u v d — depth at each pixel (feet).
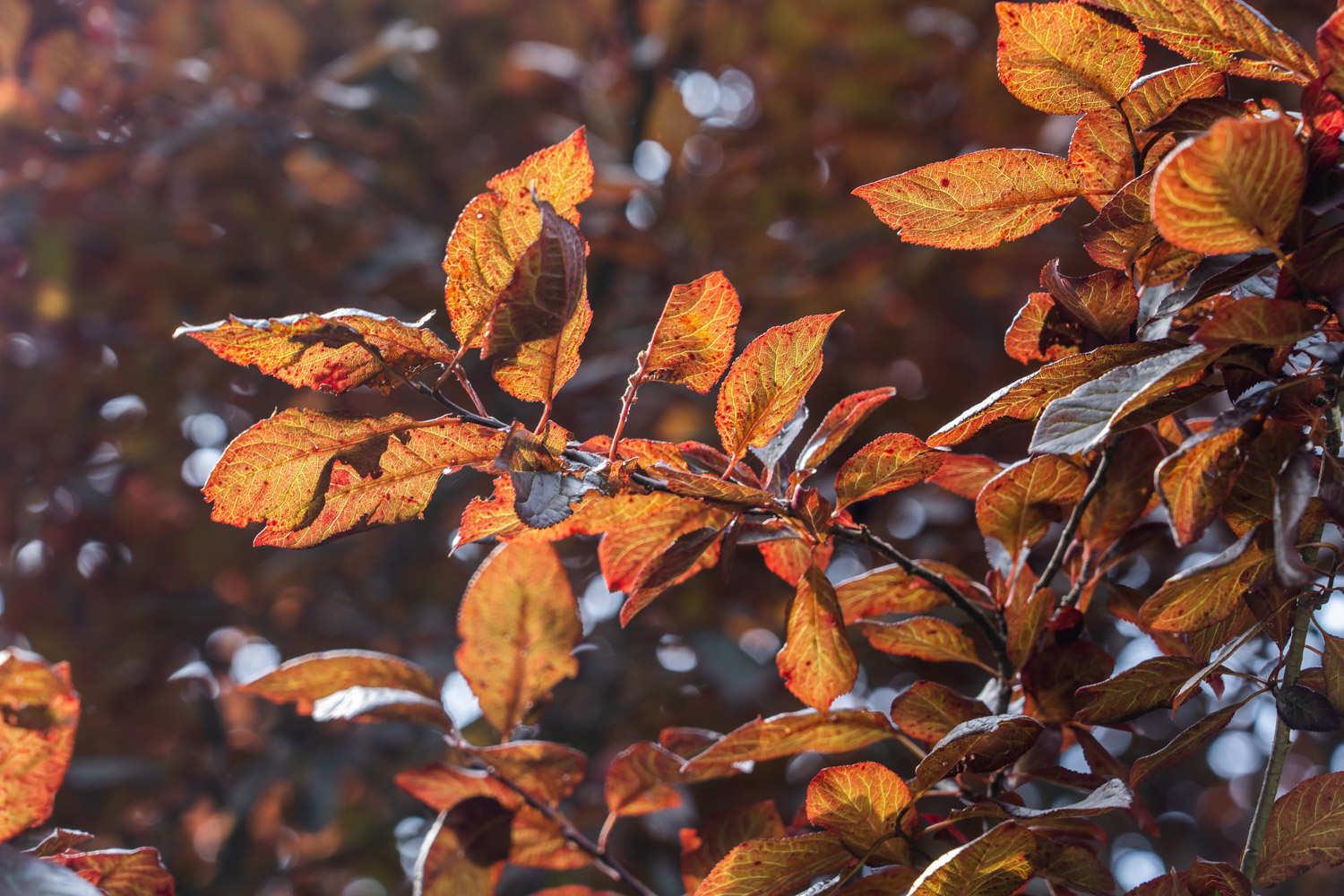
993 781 3.61
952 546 6.67
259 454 3.43
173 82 7.96
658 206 8.46
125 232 7.87
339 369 3.45
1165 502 3.40
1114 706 3.51
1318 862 3.45
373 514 3.48
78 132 7.72
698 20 8.79
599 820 6.03
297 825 7.02
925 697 3.59
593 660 7.09
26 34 7.48
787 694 6.97
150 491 8.70
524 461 3.42
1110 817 7.64
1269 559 3.43
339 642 7.90
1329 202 3.33
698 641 6.83
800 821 3.72
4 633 8.33
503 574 3.81
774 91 9.07
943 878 3.43
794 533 3.58
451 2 9.15
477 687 3.82
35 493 8.52
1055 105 3.51
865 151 8.92
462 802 3.75
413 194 8.60
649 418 7.82
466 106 8.90
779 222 8.55
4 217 7.54
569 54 8.92
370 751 7.13
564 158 3.46
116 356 8.30
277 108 8.25
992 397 3.46
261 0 8.10
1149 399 3.37
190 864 7.55
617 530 3.58
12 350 8.27
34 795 3.54
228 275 8.05
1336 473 3.40
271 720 8.02
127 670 8.25
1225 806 8.80
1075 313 3.55
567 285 3.39
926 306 8.40
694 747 3.86
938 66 8.70
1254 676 3.49
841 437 3.57
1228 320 3.32
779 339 3.49
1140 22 3.44
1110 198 3.53
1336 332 3.45
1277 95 6.77
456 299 3.46
